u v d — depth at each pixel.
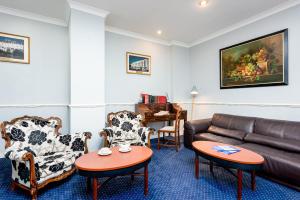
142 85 4.29
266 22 3.11
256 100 3.30
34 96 3.15
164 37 4.38
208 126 3.66
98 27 3.03
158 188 2.07
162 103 4.22
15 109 3.01
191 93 4.53
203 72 4.48
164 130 3.61
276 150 2.32
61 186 2.11
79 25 2.86
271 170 2.15
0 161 2.84
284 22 2.86
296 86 2.73
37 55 3.18
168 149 3.59
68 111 3.33
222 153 2.07
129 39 4.07
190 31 3.98
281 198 1.84
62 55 3.40
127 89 4.06
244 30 3.48
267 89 3.12
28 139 2.17
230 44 3.77
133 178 2.31
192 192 1.99
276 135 2.57
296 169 1.92
